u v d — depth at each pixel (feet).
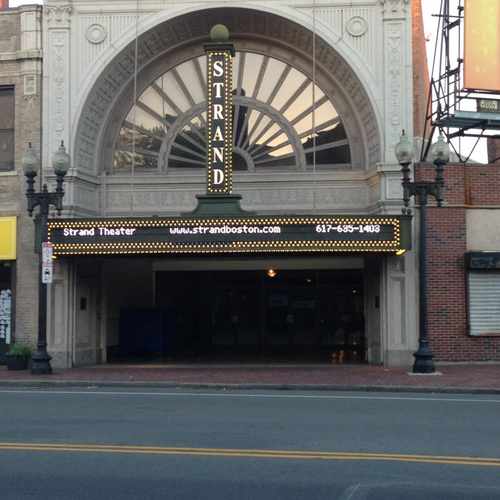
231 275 96.07
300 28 77.20
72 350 76.18
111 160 83.15
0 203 78.18
